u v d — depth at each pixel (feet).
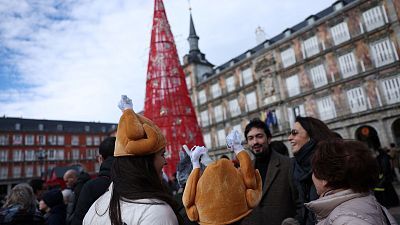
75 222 8.82
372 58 72.84
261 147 11.03
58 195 12.89
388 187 26.20
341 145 5.39
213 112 116.26
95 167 193.36
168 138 21.36
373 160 5.16
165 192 4.97
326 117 80.02
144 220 4.18
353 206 4.74
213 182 5.75
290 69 90.17
